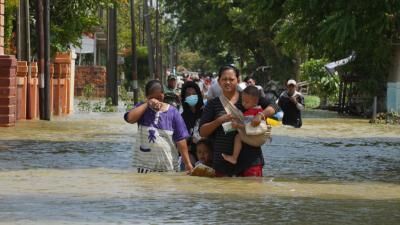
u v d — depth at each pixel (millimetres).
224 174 16859
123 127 35781
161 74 117562
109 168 19297
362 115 56531
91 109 55781
